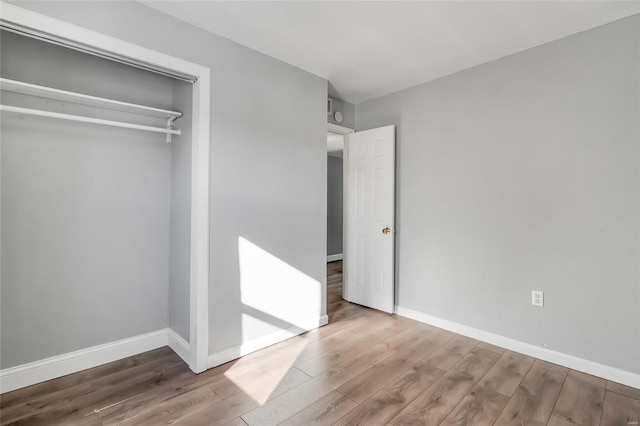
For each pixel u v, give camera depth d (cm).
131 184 245
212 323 228
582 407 184
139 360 238
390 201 336
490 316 271
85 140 224
